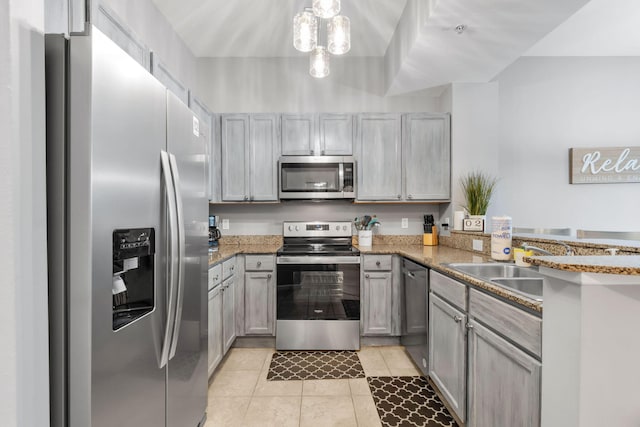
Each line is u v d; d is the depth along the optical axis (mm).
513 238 2137
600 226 3357
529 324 1114
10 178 744
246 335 2824
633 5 2562
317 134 3094
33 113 806
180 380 1408
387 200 3098
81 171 865
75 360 868
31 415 794
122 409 1004
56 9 1242
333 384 2234
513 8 1868
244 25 2760
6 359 741
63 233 869
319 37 2955
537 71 3365
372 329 2842
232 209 3406
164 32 2621
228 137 3092
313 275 2795
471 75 2850
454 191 3045
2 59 739
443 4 1830
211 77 3383
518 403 1179
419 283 2316
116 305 1103
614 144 3383
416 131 3086
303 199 3055
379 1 2432
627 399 864
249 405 1991
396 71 2816
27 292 785
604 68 3385
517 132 3350
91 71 868
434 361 2051
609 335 863
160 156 1206
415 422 1825
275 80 3387
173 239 1220
